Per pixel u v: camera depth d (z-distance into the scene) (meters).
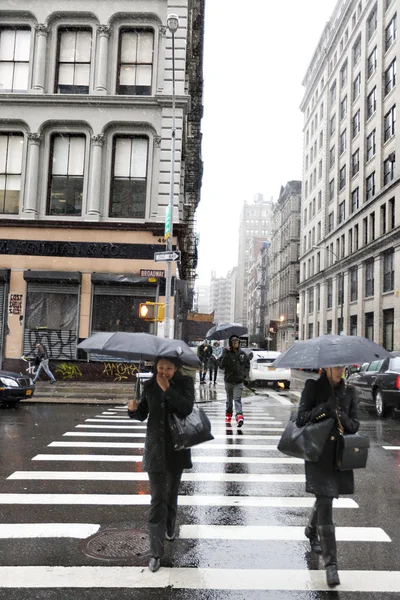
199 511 5.78
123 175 21.62
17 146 21.92
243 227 198.62
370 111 44.00
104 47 21.53
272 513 5.75
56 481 6.83
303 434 4.10
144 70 21.77
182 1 21.55
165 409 4.48
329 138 57.34
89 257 20.92
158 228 20.67
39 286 20.94
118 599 3.74
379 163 40.22
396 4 38.00
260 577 4.14
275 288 88.81
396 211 36.38
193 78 28.69
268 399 17.69
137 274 20.64
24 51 22.03
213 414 13.55
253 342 99.06
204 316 31.44
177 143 21.17
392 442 9.96
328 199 56.69
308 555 4.60
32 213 21.19
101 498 6.13
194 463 8.02
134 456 8.28
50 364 20.64
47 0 21.62
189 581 4.04
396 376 12.70
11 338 20.78
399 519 5.59
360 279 43.72
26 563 4.33
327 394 4.27
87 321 20.73
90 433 10.21
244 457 8.45
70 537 4.91
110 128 21.61
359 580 4.11
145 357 4.90
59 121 21.47
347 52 50.72
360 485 6.90
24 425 10.96
